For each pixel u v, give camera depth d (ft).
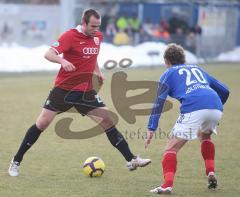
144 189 55.11
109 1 260.42
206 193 54.08
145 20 250.98
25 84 149.69
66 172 61.62
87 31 56.80
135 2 258.78
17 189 54.19
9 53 185.37
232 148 76.59
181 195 53.06
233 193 54.24
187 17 252.62
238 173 62.69
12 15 210.79
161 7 255.91
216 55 236.02
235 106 118.01
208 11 236.22
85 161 62.23
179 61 53.88
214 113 51.98
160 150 74.95
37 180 57.88
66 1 189.78
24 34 212.64
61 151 72.59
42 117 58.39
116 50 191.11
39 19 214.07
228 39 244.01
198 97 51.80
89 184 56.70
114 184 56.90
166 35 219.20
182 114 52.19
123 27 224.12
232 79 169.58
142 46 205.57
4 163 65.36
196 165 66.23
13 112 104.58
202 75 53.83
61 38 56.34
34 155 69.92
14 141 78.54
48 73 180.65
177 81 52.70
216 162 68.08
